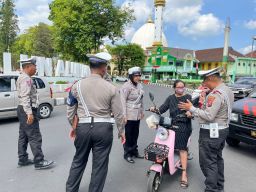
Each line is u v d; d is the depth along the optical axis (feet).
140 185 14.80
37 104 16.20
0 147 20.79
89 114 11.11
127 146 18.38
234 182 15.76
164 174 16.44
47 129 26.86
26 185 14.43
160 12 234.38
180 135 14.88
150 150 13.55
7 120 31.73
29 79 15.52
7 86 29.66
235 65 198.49
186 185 14.79
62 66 66.08
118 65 226.17
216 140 12.89
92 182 11.41
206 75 13.09
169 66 203.41
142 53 225.15
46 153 19.54
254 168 18.13
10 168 16.65
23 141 16.79
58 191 13.84
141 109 18.52
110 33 83.10
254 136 19.52
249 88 53.72
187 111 14.70
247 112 19.93
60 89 57.98
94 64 11.25
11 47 179.32
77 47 80.53
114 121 11.69
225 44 99.66
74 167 11.76
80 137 11.23
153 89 98.84
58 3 83.46
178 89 15.29
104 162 11.44
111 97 11.18
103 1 79.15
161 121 14.64
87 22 78.95
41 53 166.71
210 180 13.16
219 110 12.76
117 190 14.16
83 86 11.15
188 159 18.76
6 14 170.91
